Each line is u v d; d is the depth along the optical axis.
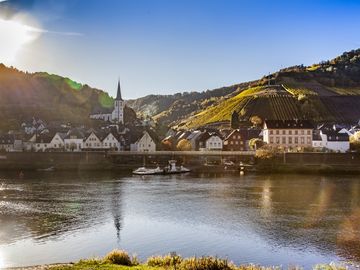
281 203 89.31
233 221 71.94
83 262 39.06
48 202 90.94
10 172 163.88
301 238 60.97
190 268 37.22
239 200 93.62
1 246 56.69
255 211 80.62
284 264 50.03
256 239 60.53
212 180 136.50
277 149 184.12
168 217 75.50
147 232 64.69
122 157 187.25
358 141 197.00
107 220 72.94
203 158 188.12
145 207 85.25
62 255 53.12
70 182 130.38
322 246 57.00
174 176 150.50
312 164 171.75
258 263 50.47
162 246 57.41
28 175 152.62
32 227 67.31
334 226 68.12
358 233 63.59
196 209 82.88
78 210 81.88
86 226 68.44
